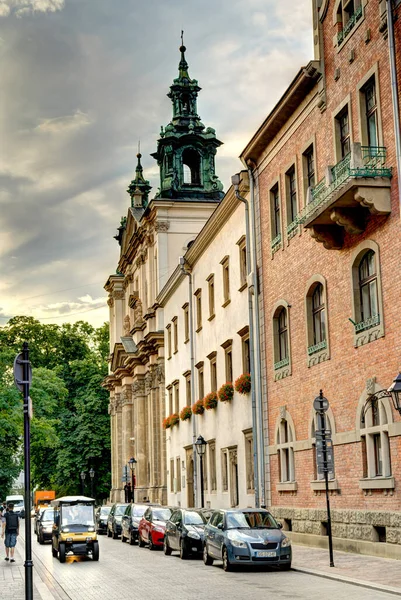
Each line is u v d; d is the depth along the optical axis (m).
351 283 25.23
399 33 22.42
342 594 16.94
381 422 23.42
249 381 35.97
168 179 66.81
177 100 69.06
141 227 68.69
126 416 74.94
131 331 72.25
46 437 57.09
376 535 23.80
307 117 28.95
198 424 46.22
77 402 84.62
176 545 29.12
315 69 27.56
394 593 16.66
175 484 52.91
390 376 22.89
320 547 27.48
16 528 30.50
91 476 76.44
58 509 30.27
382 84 23.38
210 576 21.98
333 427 26.64
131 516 38.75
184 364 50.88
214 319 42.94
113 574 23.86
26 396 15.28
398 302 22.47
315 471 28.30
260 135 32.56
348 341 25.59
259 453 33.84
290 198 31.16
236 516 24.25
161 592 18.91
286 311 31.17
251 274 34.56
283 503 31.36
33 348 86.56
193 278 48.09
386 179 22.84
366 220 24.28
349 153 25.62
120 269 81.44
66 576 23.84
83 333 91.62
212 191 67.00
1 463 58.66
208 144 68.06
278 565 22.64
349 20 25.69
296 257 30.02
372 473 24.02
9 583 22.48
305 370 29.14
